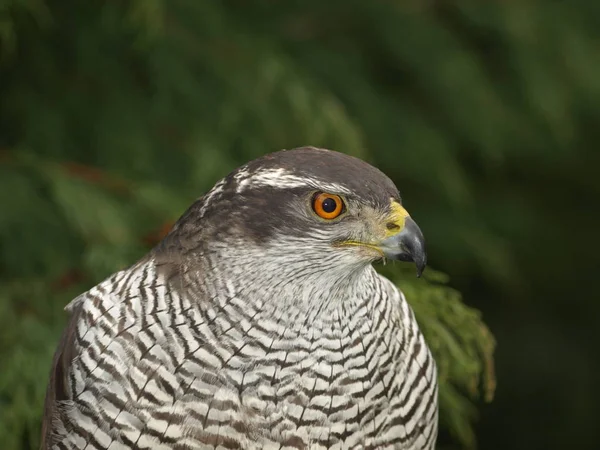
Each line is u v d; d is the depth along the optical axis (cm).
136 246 753
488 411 1216
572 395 1202
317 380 546
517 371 1203
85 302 578
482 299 1198
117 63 886
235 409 537
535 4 1023
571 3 1038
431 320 702
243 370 538
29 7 755
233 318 538
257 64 868
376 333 563
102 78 881
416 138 970
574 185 1179
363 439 561
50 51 873
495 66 1048
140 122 870
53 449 572
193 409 535
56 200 754
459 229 1005
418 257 546
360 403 555
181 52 873
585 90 1020
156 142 873
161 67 862
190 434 536
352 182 544
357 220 546
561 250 1168
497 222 1115
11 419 665
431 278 737
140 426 538
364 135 966
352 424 555
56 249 788
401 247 547
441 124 1015
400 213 552
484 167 1102
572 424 1203
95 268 742
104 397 542
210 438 537
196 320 539
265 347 539
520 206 1127
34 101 866
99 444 546
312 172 541
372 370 559
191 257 550
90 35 873
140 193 778
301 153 557
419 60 990
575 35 1008
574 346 1210
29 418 665
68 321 613
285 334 542
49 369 681
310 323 545
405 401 575
